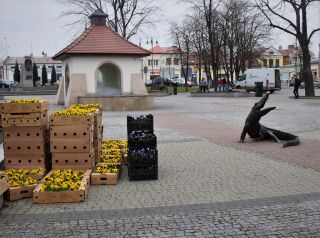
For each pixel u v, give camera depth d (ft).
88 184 24.54
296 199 22.25
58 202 22.08
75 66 87.10
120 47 89.35
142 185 25.57
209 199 22.50
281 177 27.07
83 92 86.89
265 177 27.12
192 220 19.30
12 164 26.45
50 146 26.14
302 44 113.09
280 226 18.39
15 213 20.52
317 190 23.93
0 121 26.58
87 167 26.40
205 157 33.96
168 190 24.38
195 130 50.67
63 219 19.60
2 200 21.33
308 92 115.34
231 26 161.68
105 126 56.18
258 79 157.38
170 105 96.17
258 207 21.02
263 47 236.63
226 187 24.86
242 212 20.31
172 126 55.11
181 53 214.90
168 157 34.14
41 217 19.90
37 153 26.43
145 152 26.68
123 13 137.08
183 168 30.07
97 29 92.43
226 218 19.49
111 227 18.56
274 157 33.45
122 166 30.78
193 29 177.27
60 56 92.63
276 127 51.98
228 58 185.98
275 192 23.65
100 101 82.38
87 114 26.05
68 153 26.18
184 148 38.27
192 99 122.31
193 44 193.16
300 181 25.99
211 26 141.18
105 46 88.69
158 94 144.97
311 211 20.31
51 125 25.94
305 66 114.83
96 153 28.68
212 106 91.30
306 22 111.75
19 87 189.06
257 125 40.91
